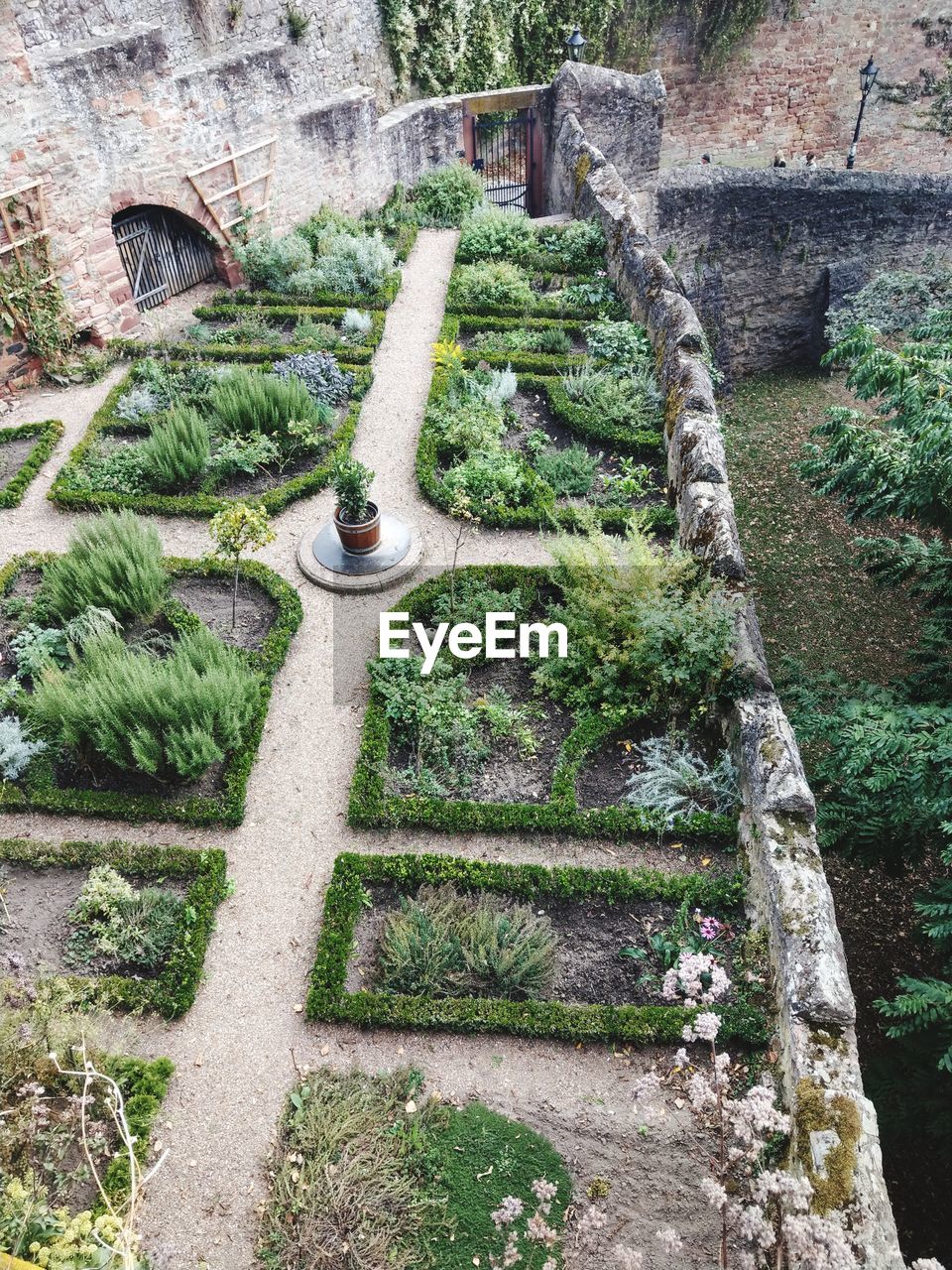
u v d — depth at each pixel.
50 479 11.72
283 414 12.02
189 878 7.93
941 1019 7.62
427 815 8.20
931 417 8.35
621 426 12.48
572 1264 5.89
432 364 13.71
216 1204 6.22
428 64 19.70
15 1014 6.61
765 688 8.47
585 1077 6.81
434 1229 6.09
